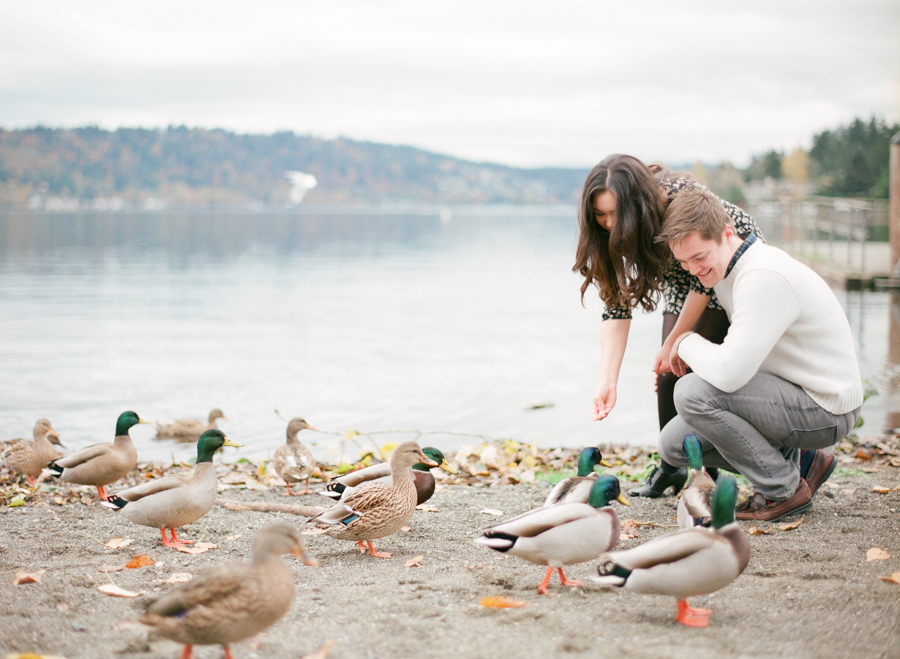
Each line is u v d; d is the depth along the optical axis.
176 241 70.06
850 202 29.25
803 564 4.53
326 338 19.64
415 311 25.20
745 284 4.84
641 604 3.99
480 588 4.29
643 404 12.45
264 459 9.12
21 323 21.59
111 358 16.62
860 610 3.80
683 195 4.81
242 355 17.17
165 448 10.31
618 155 4.97
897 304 20.88
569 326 22.00
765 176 119.31
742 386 4.99
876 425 9.95
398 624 3.76
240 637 3.27
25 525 5.89
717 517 3.67
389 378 14.77
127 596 4.27
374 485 5.08
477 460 8.85
